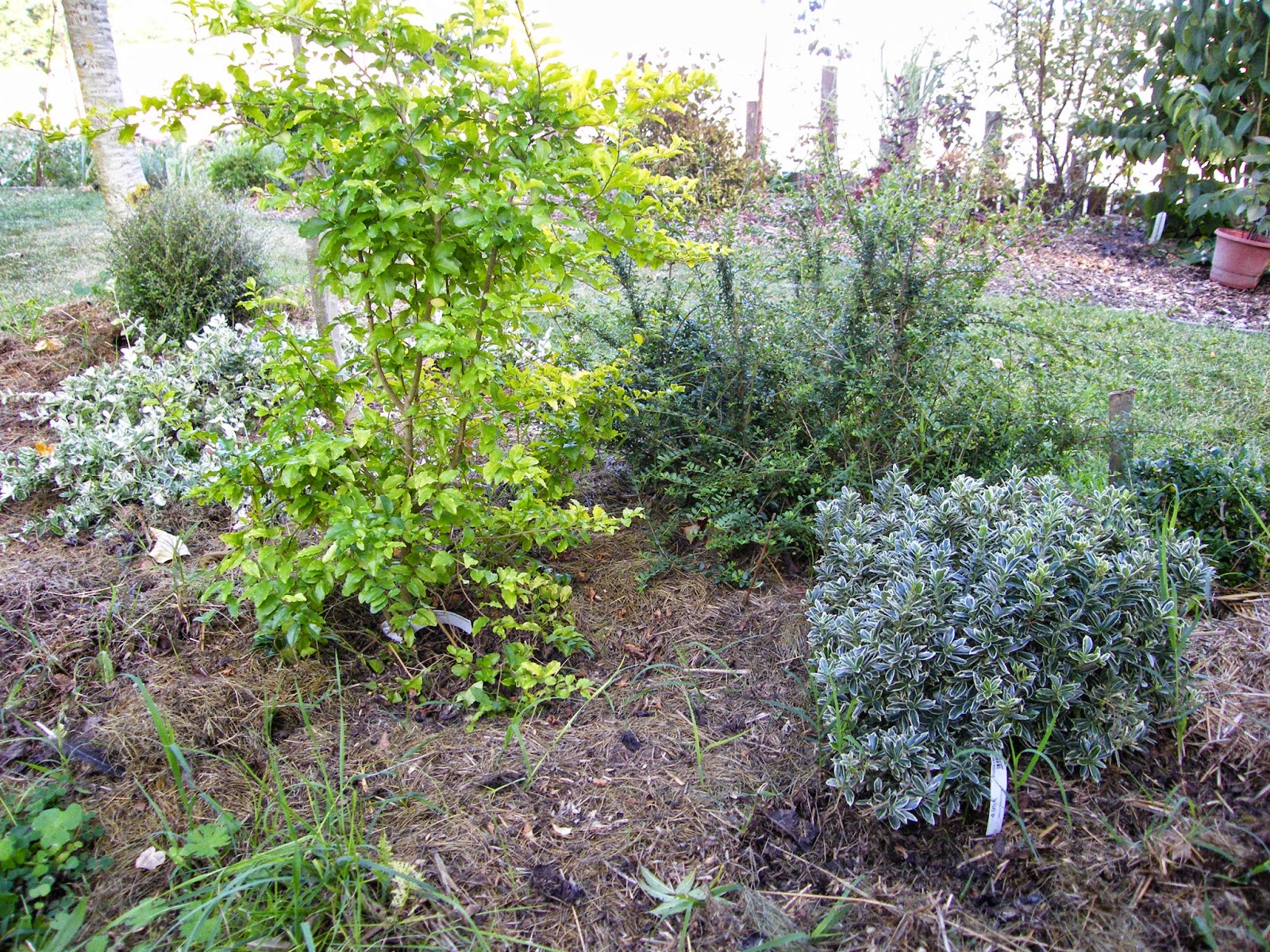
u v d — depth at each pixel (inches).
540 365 128.8
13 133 396.5
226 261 200.7
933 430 127.5
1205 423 171.0
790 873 82.5
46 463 137.7
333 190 88.7
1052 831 82.7
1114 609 88.5
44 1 490.0
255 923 73.6
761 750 96.3
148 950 72.1
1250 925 72.2
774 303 144.8
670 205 116.5
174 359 184.4
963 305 133.0
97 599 113.8
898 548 100.7
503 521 112.0
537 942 75.4
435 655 109.5
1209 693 94.4
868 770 85.0
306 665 105.7
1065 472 129.2
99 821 84.8
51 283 250.1
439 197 88.4
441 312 91.2
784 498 131.8
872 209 133.3
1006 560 90.6
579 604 120.5
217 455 109.9
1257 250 279.4
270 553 100.7
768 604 120.7
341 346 155.0
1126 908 75.6
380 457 109.3
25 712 96.3
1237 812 82.2
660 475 132.8
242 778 90.9
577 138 92.0
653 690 106.7
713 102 296.5
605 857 83.7
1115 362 154.7
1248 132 295.0
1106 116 334.0
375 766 93.5
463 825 86.4
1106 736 86.7
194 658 106.1
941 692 87.8
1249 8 276.8
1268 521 116.4
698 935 76.5
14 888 76.0
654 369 140.9
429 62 92.1
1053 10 342.3
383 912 76.9
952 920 76.6
